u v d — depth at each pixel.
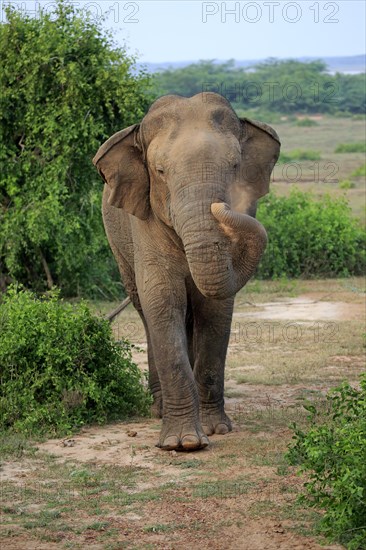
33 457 11.70
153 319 12.08
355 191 53.44
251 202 11.91
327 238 29.94
